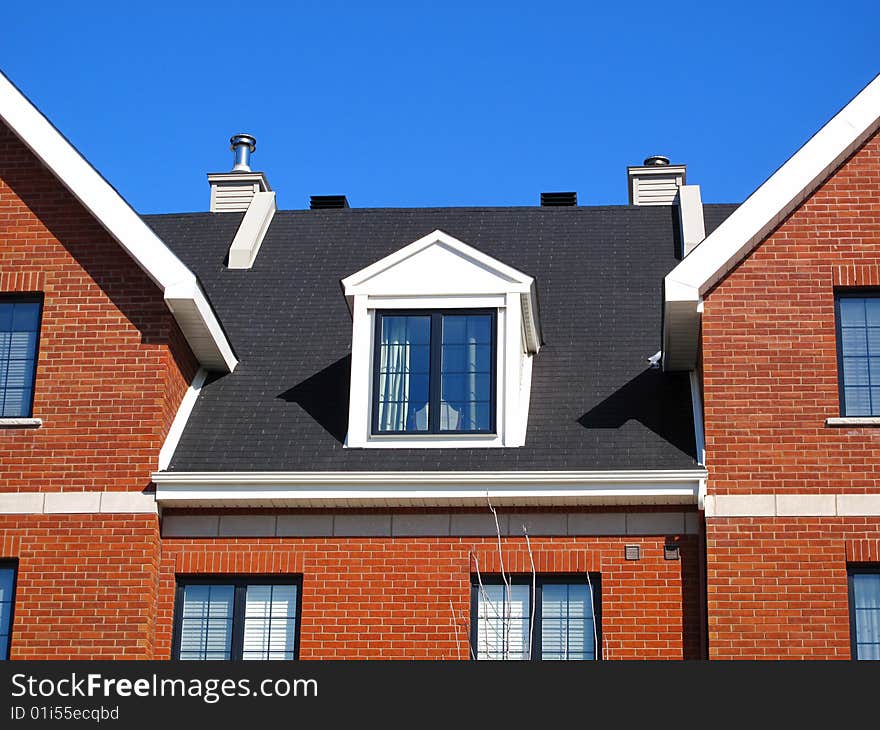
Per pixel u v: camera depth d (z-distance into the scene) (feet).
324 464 64.13
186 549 63.62
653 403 67.21
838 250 64.44
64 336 66.33
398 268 67.56
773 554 60.18
